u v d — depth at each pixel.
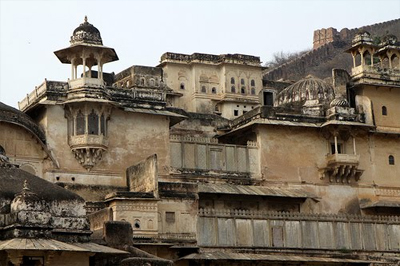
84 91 46.06
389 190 55.94
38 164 45.00
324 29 124.69
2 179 31.75
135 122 48.25
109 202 42.12
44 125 45.97
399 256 49.22
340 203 53.88
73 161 46.00
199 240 43.38
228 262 42.94
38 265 29.30
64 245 29.73
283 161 52.81
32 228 29.70
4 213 30.41
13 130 44.41
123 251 31.86
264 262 44.00
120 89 48.22
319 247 46.78
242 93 72.12
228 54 72.44
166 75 71.12
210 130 57.69
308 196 51.53
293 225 46.38
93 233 35.19
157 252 41.81
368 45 57.94
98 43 47.31
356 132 55.00
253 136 53.38
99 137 45.94
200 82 71.75
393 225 49.59
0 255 29.19
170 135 50.44
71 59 47.34
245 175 51.44
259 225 45.28
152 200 42.16
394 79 57.53
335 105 54.56
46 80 46.34
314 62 115.50
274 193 50.53
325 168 53.81
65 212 32.03
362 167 55.22
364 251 48.12
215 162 50.81
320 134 54.53
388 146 56.78
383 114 56.81
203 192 47.53
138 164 45.12
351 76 58.09
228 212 44.62
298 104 56.94
